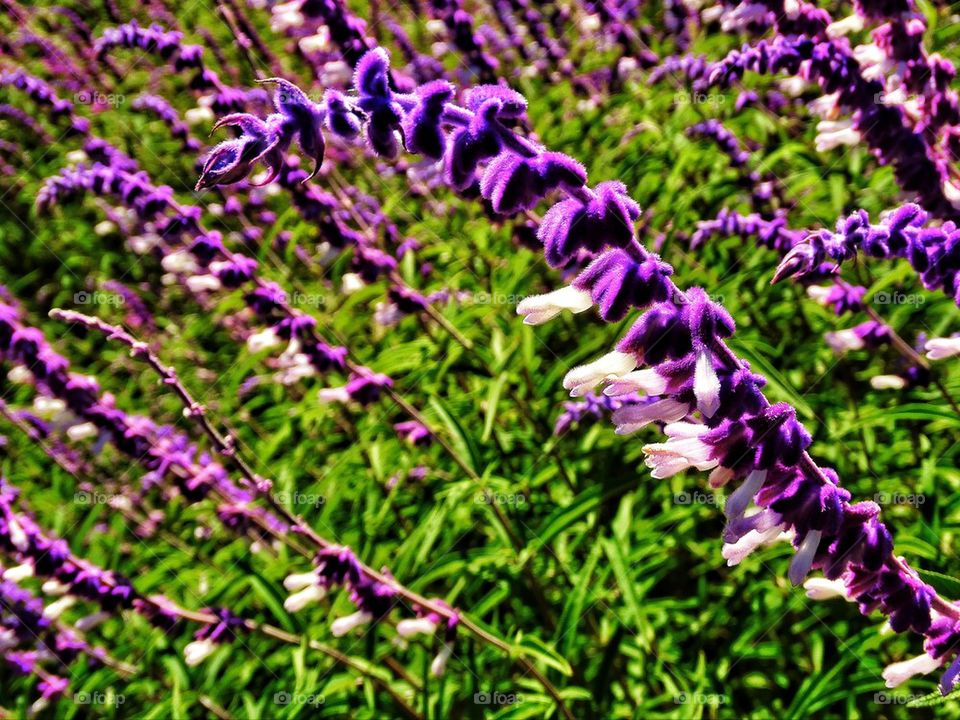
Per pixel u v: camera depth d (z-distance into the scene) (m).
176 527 0.81
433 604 0.59
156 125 1.06
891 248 0.49
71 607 0.79
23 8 1.12
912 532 0.58
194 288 0.67
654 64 0.86
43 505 0.82
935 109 0.54
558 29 0.94
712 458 0.45
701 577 0.64
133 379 0.95
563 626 0.58
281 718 0.61
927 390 0.62
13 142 1.18
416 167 0.73
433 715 0.62
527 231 0.66
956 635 0.46
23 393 0.92
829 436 0.64
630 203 0.44
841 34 0.56
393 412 0.73
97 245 1.11
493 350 0.69
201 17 1.09
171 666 0.69
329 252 0.71
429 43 0.99
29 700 0.75
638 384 0.44
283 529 0.69
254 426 0.88
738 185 0.71
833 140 0.55
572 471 0.67
